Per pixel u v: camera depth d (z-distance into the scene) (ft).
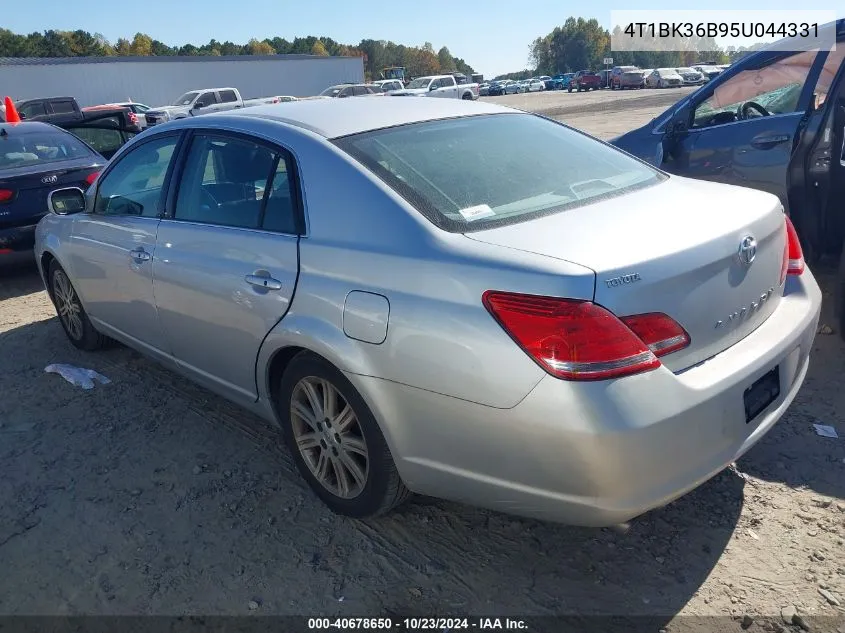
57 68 117.80
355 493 9.26
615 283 6.86
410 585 8.42
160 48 398.21
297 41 453.99
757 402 7.96
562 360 6.79
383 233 8.29
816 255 15.85
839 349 13.66
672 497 7.20
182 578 8.73
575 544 8.89
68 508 10.24
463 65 518.37
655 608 7.84
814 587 7.95
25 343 16.93
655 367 6.98
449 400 7.54
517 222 8.14
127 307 12.84
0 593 8.64
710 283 7.55
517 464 7.30
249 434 12.00
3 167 23.00
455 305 7.42
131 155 12.91
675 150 18.93
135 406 13.25
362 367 8.22
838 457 10.25
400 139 9.67
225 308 10.15
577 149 10.66
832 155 14.42
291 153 9.57
